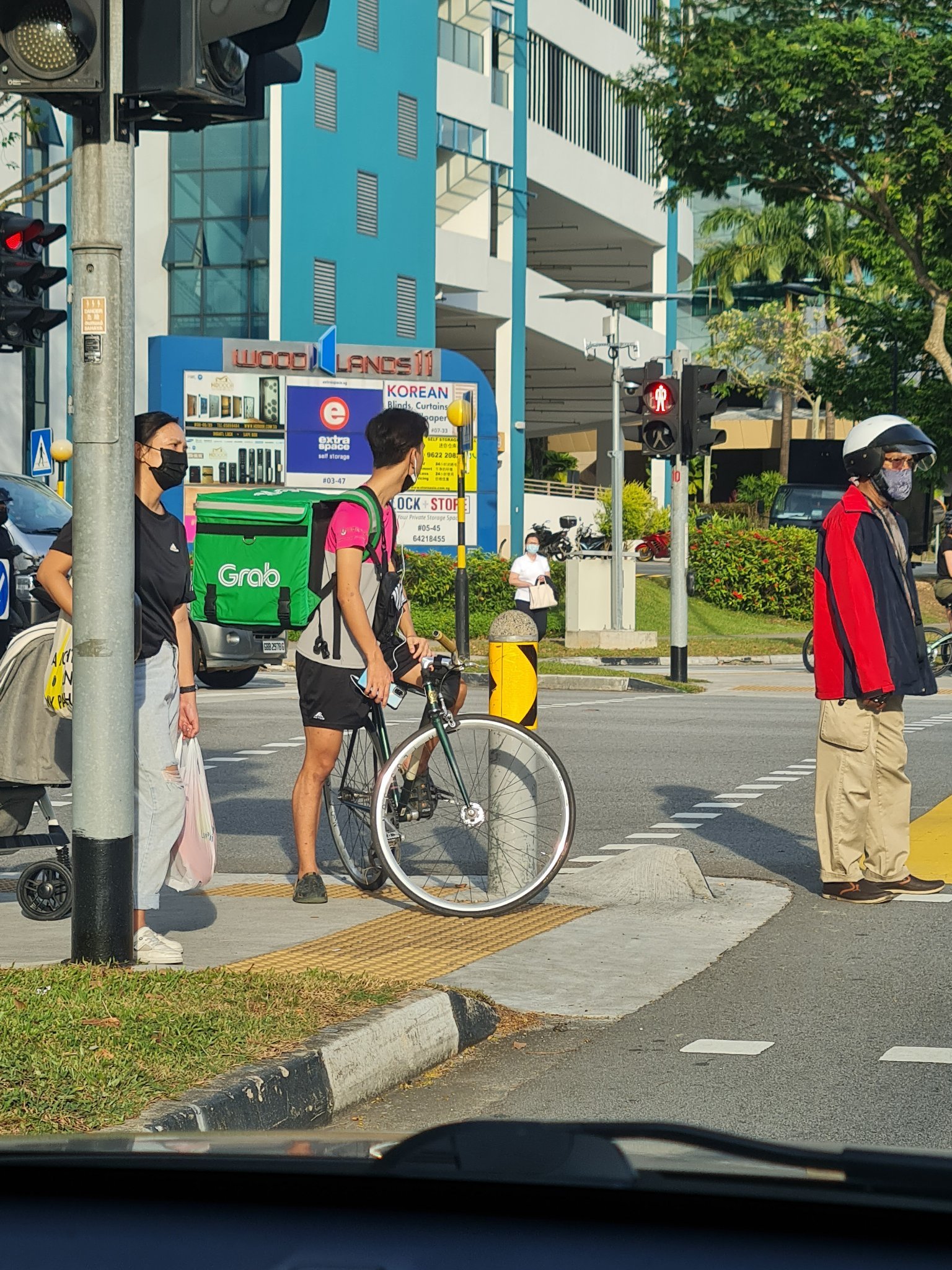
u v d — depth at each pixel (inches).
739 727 818.2
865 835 408.8
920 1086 249.8
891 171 1740.9
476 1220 68.4
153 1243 68.4
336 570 367.2
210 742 759.1
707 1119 234.2
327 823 531.8
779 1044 276.2
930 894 407.8
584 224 3122.5
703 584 1914.4
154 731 312.3
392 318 2327.8
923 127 1675.7
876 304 2465.6
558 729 808.9
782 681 1191.6
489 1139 78.7
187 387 1916.8
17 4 266.5
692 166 1811.0
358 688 373.4
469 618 1711.4
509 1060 273.1
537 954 343.6
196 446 1918.1
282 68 297.4
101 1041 237.3
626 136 3144.7
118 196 282.4
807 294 2591.0
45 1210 73.6
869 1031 283.7
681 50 1766.7
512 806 382.3
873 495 398.6
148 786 312.7
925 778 631.8
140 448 314.8
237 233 2153.1
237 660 993.5
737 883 426.9
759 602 1886.1
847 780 400.8
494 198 2630.4
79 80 267.6
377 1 2290.8
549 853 385.1
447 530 1989.4
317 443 1948.8
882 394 2470.5
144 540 313.3
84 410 284.7
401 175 2336.4
